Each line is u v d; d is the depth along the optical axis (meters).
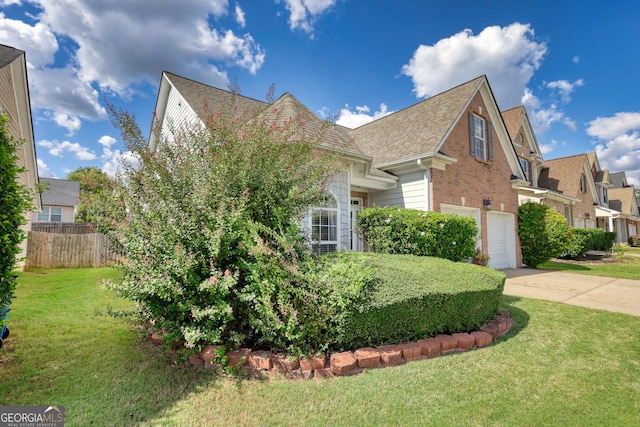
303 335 3.42
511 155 13.60
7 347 3.80
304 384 3.09
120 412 2.61
